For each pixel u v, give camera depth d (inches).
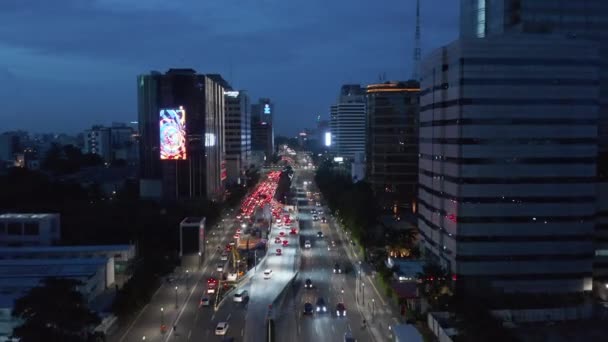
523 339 3533.5
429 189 5251.0
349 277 5275.6
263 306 4365.2
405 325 3213.6
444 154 4744.1
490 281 4429.1
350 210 7145.7
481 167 4384.8
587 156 4426.7
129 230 6102.4
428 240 5310.0
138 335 3767.2
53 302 2945.4
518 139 4384.8
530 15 5073.8
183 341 3656.5
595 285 4569.4
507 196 4404.5
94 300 4471.0
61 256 5310.0
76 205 7539.4
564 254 4463.6
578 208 4446.4
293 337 3713.1
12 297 3826.3
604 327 3754.9
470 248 4411.9
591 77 4392.2
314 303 4466.0
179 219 6697.8
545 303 4141.2
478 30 5634.8
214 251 6382.9
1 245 5890.8
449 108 4611.2
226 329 3858.3
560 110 4389.8
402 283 4606.3
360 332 3804.1
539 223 4434.1
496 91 4360.2
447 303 3959.2
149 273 4648.1
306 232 7691.9
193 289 4909.0
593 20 5088.6
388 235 6141.7
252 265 5684.1
